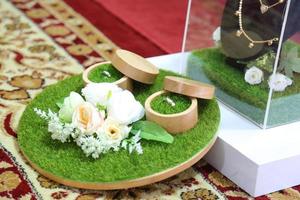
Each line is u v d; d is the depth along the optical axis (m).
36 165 0.98
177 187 1.00
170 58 1.27
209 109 1.05
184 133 1.01
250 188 0.99
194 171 1.04
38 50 1.39
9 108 1.15
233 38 1.12
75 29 1.53
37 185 0.97
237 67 1.12
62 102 1.06
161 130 0.99
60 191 0.97
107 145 0.96
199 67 1.19
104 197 0.96
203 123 1.03
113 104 0.99
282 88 1.05
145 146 0.99
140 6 1.72
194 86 1.02
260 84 1.07
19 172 1.00
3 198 0.95
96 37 1.50
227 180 1.02
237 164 1.00
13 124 1.11
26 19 1.57
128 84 1.08
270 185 0.99
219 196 0.99
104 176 0.94
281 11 1.02
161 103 1.03
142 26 1.60
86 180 0.95
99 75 1.09
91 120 0.96
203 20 1.19
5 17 1.57
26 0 1.70
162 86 1.10
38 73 1.29
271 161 0.97
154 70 1.10
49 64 1.33
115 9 1.69
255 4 1.06
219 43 1.16
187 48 1.22
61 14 1.62
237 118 1.08
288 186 1.02
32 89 1.22
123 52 1.10
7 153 1.04
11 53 1.37
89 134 0.97
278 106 1.05
